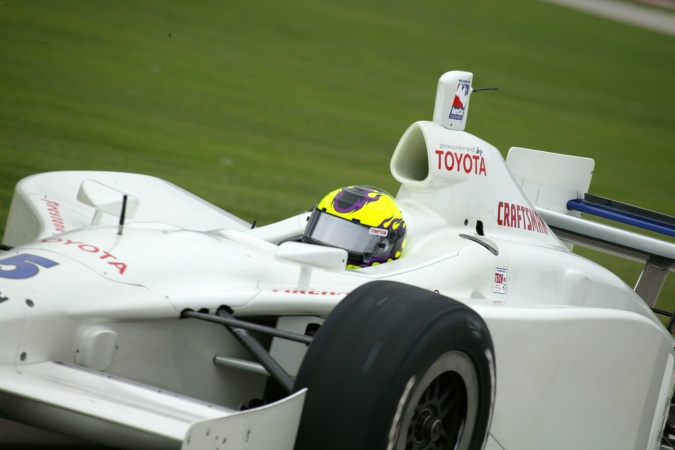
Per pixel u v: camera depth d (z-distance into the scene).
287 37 84.31
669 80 102.81
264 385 13.93
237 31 82.44
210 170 42.09
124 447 10.34
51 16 72.88
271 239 16.86
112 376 11.30
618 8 139.75
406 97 71.19
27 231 17.25
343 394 10.95
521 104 78.56
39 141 40.50
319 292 13.70
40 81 53.28
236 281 13.49
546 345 14.88
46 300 11.57
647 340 16.73
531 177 22.80
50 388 10.42
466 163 17.62
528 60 97.44
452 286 15.61
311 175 45.41
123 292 12.17
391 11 106.44
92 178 19.64
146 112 51.69
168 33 75.88
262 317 13.76
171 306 12.31
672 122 84.56
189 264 13.26
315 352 11.33
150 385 12.53
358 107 65.25
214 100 58.62
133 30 74.25
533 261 17.23
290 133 54.44
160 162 41.41
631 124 80.50
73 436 10.47
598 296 18.11
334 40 86.88
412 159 17.91
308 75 72.38
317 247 13.11
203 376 13.10
